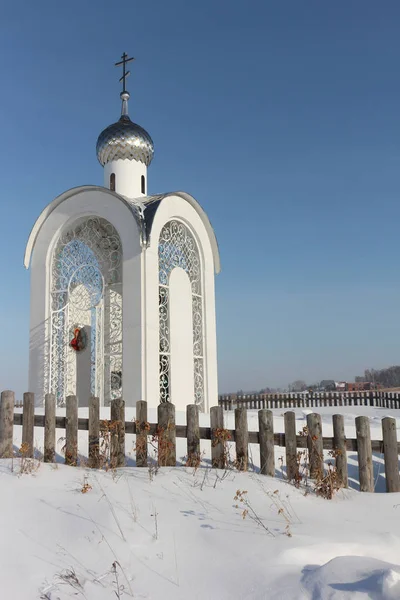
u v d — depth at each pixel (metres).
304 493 6.82
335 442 7.62
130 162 17.91
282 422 11.60
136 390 13.59
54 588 3.88
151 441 7.81
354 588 3.53
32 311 15.54
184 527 5.01
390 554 4.70
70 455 7.75
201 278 16.56
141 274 14.09
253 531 4.99
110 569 4.20
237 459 7.60
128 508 5.43
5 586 3.91
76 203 15.41
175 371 15.03
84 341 15.93
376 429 11.12
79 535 4.78
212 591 3.85
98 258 16.59
